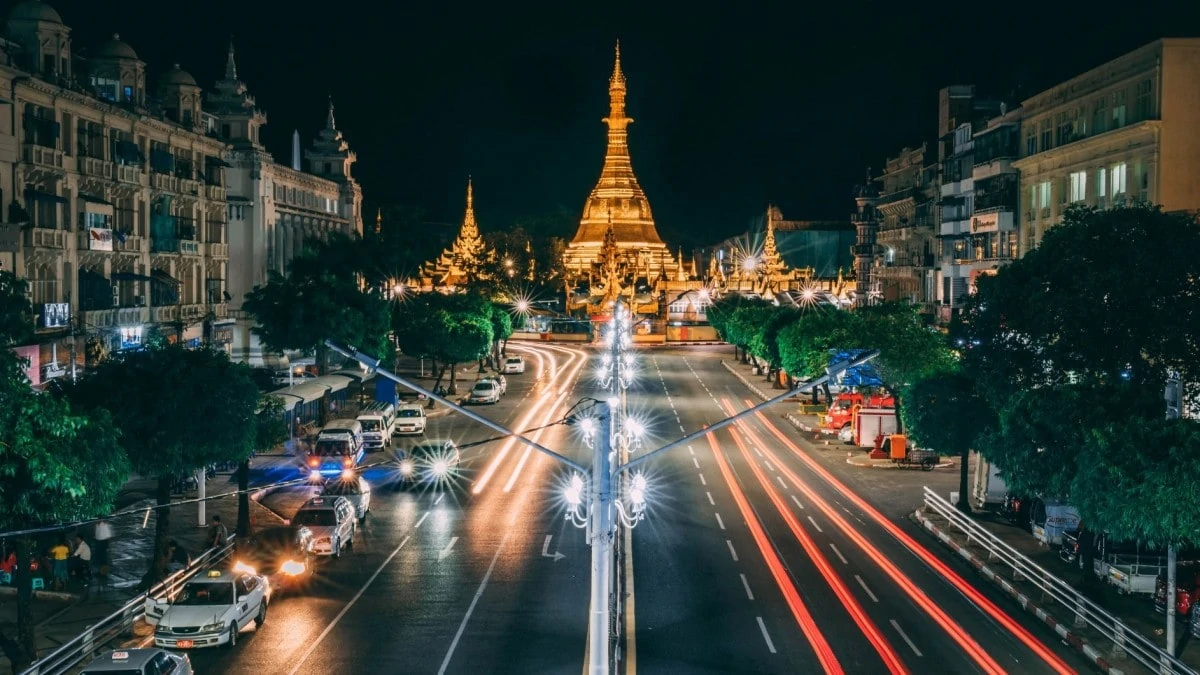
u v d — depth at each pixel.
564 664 34.47
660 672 33.91
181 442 42.50
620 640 37.00
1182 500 33.56
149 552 48.25
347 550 49.38
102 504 34.88
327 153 135.62
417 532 52.81
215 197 94.69
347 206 135.25
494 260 165.12
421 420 83.44
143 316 80.50
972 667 34.91
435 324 104.19
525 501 60.38
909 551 50.56
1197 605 38.59
